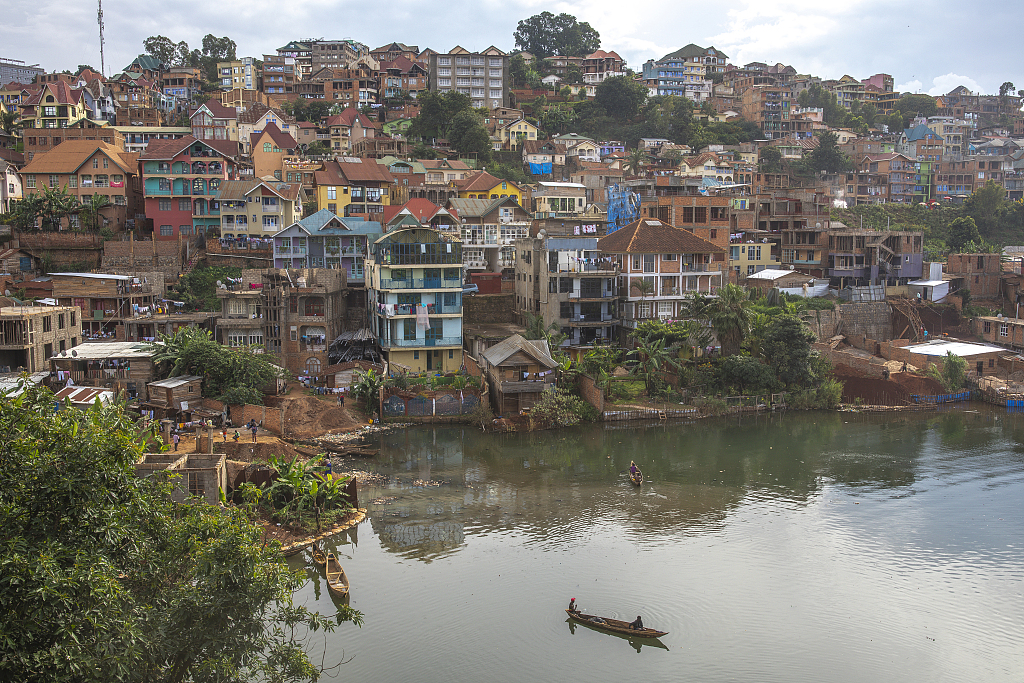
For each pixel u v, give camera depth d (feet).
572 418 244.22
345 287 301.02
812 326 325.42
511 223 361.30
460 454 216.74
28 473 75.25
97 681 72.69
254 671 88.17
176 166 346.13
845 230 395.34
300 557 152.46
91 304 271.08
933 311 349.41
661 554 155.84
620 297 294.66
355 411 244.01
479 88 637.30
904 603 139.33
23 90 549.95
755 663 121.39
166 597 85.81
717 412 258.57
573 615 130.93
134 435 96.58
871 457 217.15
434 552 155.43
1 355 231.30
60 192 343.87
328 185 370.32
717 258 359.66
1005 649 126.41
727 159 570.46
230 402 223.30
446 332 277.03
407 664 119.44
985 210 539.29
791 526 169.99
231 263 326.85
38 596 69.36
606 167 515.09
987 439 234.38
